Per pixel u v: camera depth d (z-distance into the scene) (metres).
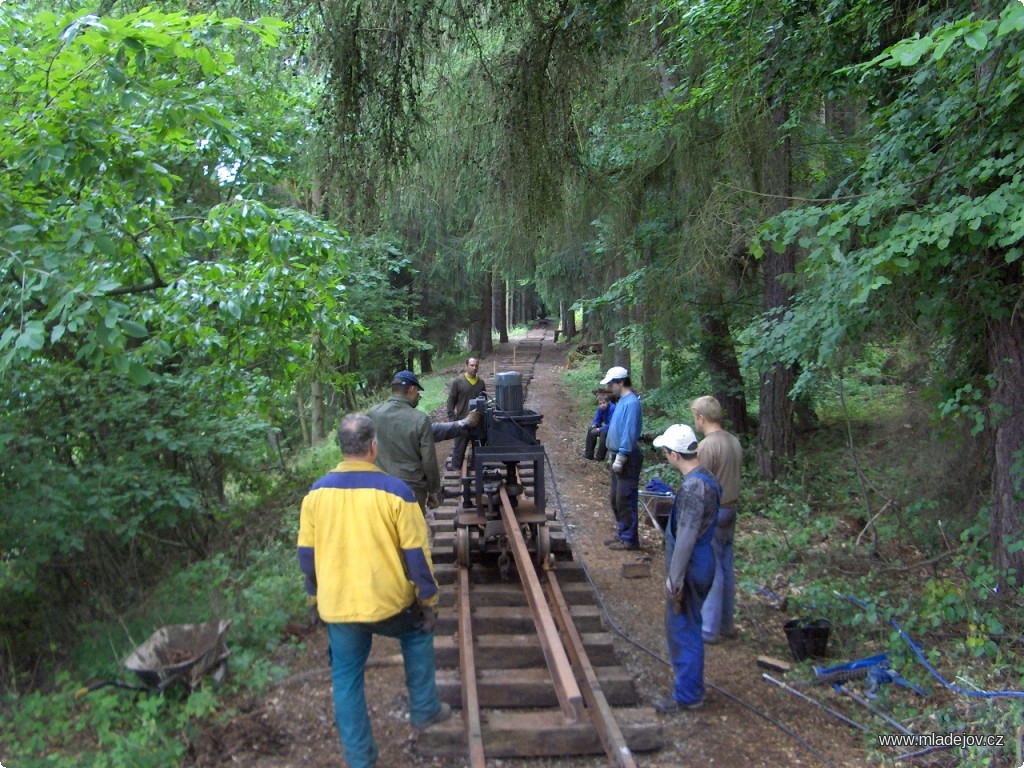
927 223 4.84
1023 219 4.22
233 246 6.46
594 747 4.04
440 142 10.55
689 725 4.46
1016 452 5.81
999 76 4.90
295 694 4.77
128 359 4.41
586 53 9.09
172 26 4.60
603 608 6.29
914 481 9.09
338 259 7.16
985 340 6.47
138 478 6.76
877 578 7.14
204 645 4.97
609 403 9.32
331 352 7.73
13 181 5.16
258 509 10.01
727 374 13.27
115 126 5.25
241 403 8.23
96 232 4.73
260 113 9.73
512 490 6.57
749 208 10.02
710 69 8.95
